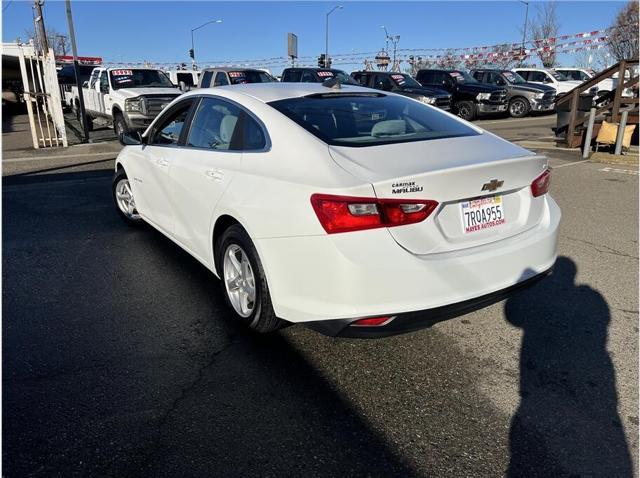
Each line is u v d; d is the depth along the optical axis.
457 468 2.20
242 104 3.36
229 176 3.15
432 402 2.63
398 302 2.45
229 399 2.63
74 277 4.16
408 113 3.50
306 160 2.71
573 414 2.54
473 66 34.22
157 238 5.15
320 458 2.25
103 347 3.10
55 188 7.53
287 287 2.70
